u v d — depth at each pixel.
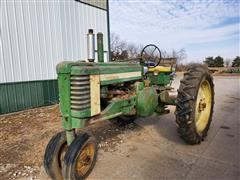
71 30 7.82
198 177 2.47
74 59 8.01
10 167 2.86
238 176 2.47
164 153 3.13
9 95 6.13
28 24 6.48
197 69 3.31
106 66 2.66
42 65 6.92
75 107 2.21
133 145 3.46
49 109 6.63
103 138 3.77
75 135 2.38
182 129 3.13
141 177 2.51
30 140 3.87
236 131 4.02
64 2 7.48
